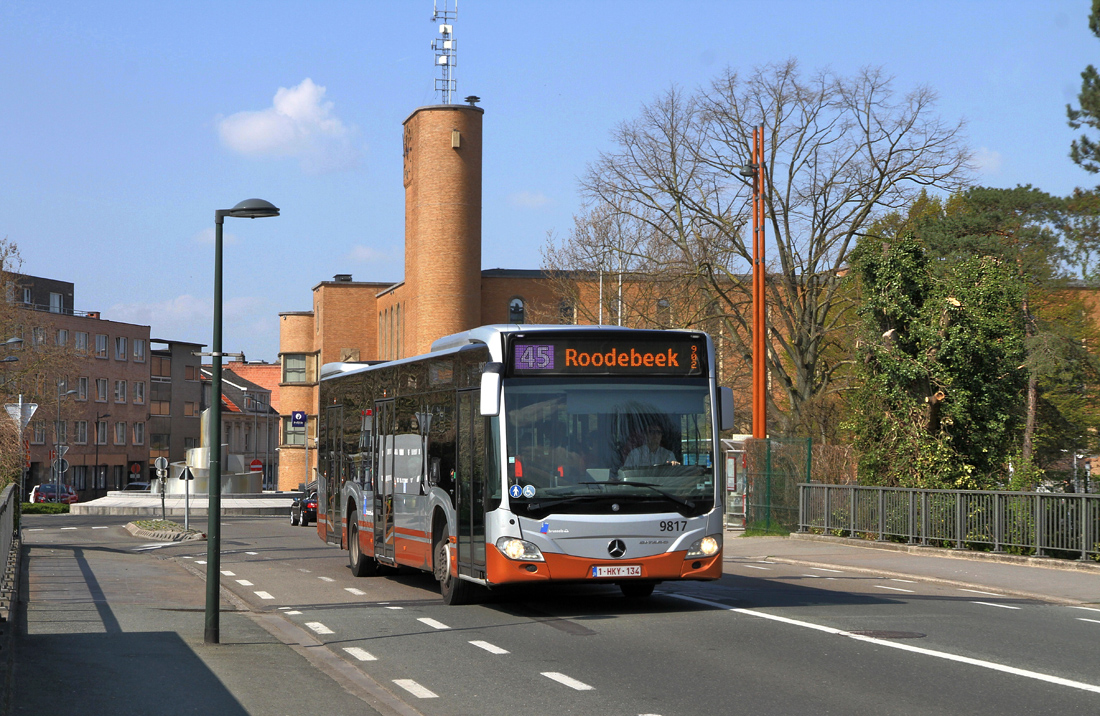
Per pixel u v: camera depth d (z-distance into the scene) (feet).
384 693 30.89
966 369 85.15
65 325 346.74
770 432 153.58
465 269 221.46
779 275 150.71
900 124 143.95
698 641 38.47
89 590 55.16
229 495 211.00
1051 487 90.48
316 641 40.50
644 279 158.92
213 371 38.50
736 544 90.02
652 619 44.19
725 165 147.95
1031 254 127.54
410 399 56.08
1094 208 124.98
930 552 76.23
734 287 153.69
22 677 30.96
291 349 303.48
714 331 157.89
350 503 67.72
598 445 44.62
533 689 30.99
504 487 43.96
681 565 44.47
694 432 45.62
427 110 222.28
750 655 35.47
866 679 31.32
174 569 69.87
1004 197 132.36
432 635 41.39
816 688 30.19
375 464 62.08
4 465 137.90
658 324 154.92
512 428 44.27
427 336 220.84
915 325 85.81
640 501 44.42
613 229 166.40
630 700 29.19
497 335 45.06
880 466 87.66
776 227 147.43
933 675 31.81
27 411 90.43
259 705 28.43
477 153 223.51
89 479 354.13
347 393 69.26
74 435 348.18
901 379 85.25
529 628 42.60
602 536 43.86
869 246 88.38
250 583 62.49
